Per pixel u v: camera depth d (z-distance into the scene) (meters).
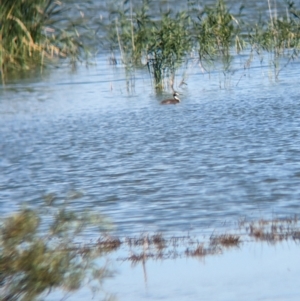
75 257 28.31
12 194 45.22
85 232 36.59
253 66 84.12
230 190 43.25
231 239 35.00
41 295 28.84
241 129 57.84
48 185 46.62
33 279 26.39
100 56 93.31
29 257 26.33
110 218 39.41
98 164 50.53
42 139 58.06
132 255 33.72
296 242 34.41
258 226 36.66
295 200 41.06
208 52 83.19
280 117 61.19
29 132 60.41
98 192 44.38
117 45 92.06
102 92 74.88
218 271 31.83
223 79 78.50
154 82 75.50
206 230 36.88
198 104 67.75
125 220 39.03
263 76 79.12
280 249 33.75
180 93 73.12
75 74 84.25
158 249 34.53
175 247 34.72
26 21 87.19
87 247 34.22
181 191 43.53
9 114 67.19
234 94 71.25
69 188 45.75
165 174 47.19
